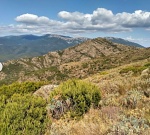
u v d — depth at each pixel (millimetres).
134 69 24500
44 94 13000
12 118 5762
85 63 187000
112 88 11922
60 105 8172
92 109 8086
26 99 6449
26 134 5691
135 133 5355
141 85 12211
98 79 22609
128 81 13734
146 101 8812
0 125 5617
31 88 15695
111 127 5766
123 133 5391
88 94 8547
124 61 162000
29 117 5969
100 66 167000
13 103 6066
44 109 6543
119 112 7414
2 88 15023
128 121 6207
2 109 6148
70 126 6512
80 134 5957
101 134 5746
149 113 7203
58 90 8906
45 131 6117
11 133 5574
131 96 8906
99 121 6543
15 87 15336
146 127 5742
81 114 8039
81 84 8914
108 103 8703
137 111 7273
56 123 7086
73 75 168125
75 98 8414
